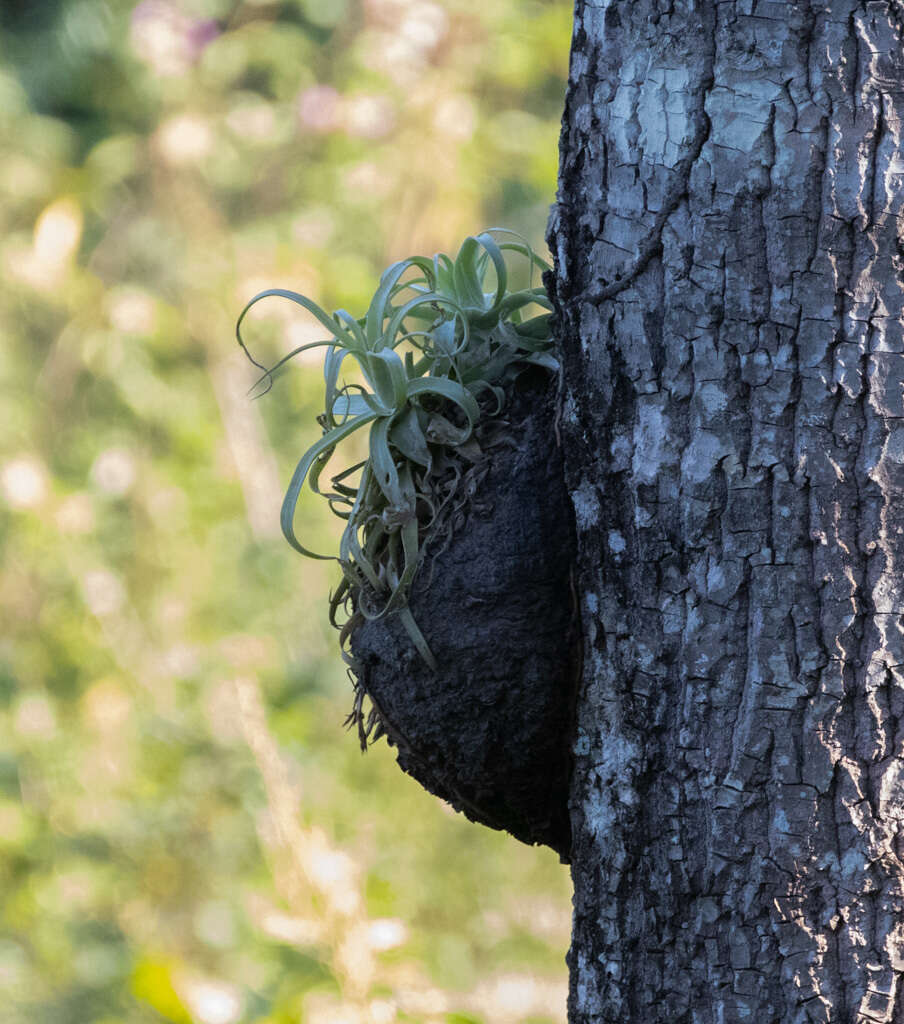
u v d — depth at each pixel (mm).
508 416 5305
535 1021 6820
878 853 5160
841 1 5125
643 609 5211
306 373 10180
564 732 5273
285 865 5910
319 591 10297
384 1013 5785
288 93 11273
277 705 9492
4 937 8305
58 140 11570
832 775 5164
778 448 5156
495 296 5336
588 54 5219
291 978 6887
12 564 9797
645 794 5227
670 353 5184
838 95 5129
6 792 8906
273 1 11305
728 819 5188
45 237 10320
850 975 5172
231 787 8867
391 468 5273
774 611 5168
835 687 5160
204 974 7402
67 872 8547
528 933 8250
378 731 5352
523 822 5352
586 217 5223
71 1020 7660
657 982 5227
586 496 5234
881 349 5137
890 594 5148
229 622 10039
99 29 11906
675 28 5164
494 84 11297
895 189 5125
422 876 8555
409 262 5359
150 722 9172
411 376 5375
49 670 9734
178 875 8578
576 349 5227
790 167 5137
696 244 5164
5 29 12727
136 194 11531
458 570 5270
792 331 5145
